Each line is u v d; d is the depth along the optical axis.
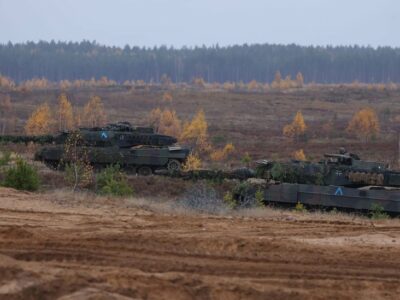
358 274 48.00
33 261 45.88
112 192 94.44
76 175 101.38
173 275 43.41
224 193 113.06
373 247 56.22
